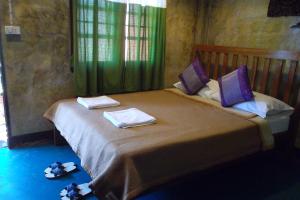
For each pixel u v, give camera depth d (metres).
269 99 2.65
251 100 2.67
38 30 2.73
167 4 3.55
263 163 2.77
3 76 2.65
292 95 2.88
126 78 3.36
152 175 1.71
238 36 3.42
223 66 3.50
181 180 1.89
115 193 1.62
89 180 2.30
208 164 2.01
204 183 2.37
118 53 3.17
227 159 2.13
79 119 2.25
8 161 2.55
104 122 2.16
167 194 2.19
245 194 2.22
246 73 2.78
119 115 2.25
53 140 3.04
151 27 3.39
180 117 2.44
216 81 3.32
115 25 3.08
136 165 1.65
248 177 2.50
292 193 2.25
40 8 2.69
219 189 2.29
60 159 2.63
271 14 2.98
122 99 2.97
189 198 2.15
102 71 3.16
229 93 2.81
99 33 3.03
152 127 2.12
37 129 2.98
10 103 2.75
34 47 2.75
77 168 2.48
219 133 2.09
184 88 3.39
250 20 3.25
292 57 2.70
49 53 2.86
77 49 2.91
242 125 2.30
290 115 2.77
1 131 3.19
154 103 2.89
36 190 2.13
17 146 2.86
